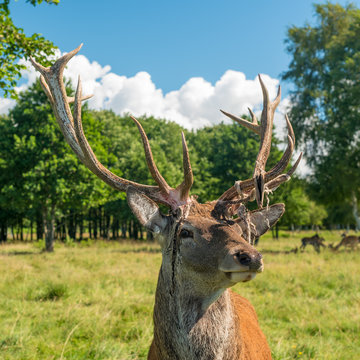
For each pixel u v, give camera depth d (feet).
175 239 7.50
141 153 104.17
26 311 22.39
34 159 74.64
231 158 101.96
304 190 83.61
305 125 83.76
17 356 15.26
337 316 21.66
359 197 78.18
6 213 110.42
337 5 87.10
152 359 8.59
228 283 6.91
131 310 22.47
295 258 52.65
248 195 7.63
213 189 103.09
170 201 8.00
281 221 102.73
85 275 34.63
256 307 23.63
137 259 53.67
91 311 22.11
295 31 89.35
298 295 27.53
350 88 72.23
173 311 7.50
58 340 17.40
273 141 94.99
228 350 7.41
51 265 44.62
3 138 78.74
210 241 7.00
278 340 17.31
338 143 76.13
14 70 18.39
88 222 141.69
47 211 75.36
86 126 76.59
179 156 123.03
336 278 32.99
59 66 9.45
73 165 72.33
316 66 85.97
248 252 6.31
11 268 40.37
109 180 8.39
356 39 79.56
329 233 156.46
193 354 7.25
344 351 16.61
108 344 16.51
